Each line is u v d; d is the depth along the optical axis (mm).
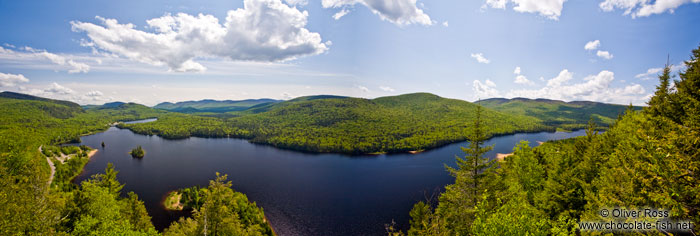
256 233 45438
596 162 35812
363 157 191875
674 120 26531
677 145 21516
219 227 39125
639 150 27156
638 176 23719
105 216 43469
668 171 21781
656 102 33188
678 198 20562
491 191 32500
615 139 39531
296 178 133750
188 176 133000
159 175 133750
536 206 37500
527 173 44656
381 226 84375
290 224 86000
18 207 33438
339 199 104812
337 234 80375
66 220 42500
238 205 74688
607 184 28406
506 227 20500
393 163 167875
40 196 39656
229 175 137875
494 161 34094
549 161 47812
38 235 34688
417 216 46938
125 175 133125
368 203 100438
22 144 118188
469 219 31969
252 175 139250
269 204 100812
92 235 36562
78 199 45594
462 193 34062
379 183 123500
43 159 120375
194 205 89750
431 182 122312
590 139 46812
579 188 33594
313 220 88375
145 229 54406
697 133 20328
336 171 148750
